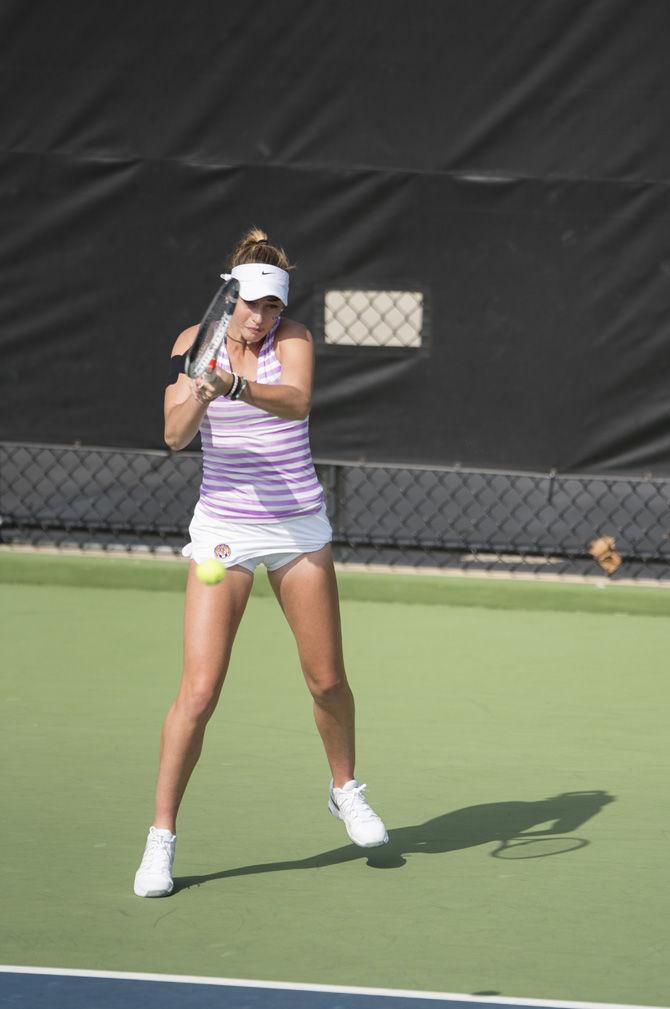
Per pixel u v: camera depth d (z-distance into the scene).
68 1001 12.24
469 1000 12.38
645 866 15.76
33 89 28.23
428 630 26.80
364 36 27.50
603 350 27.75
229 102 27.92
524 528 29.69
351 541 29.17
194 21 27.78
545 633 26.77
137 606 28.20
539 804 17.77
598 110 27.27
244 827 16.77
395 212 27.83
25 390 29.02
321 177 27.89
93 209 28.44
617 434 27.92
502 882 15.22
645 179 27.33
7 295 28.77
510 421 28.06
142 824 16.80
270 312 14.37
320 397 28.33
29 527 30.22
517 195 27.56
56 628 26.38
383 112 27.64
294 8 27.55
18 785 18.11
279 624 26.92
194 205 28.25
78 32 28.05
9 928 13.79
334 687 15.24
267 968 13.00
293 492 14.67
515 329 27.84
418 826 16.94
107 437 29.08
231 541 14.63
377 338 28.08
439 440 28.22
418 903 14.61
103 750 19.58
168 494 42.50
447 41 27.34
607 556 28.53
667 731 20.97
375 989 12.57
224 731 20.45
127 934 13.70
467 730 20.81
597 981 12.85
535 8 27.11
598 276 27.59
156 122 28.11
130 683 22.94
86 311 28.72
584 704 22.28
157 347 28.69
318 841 16.38
